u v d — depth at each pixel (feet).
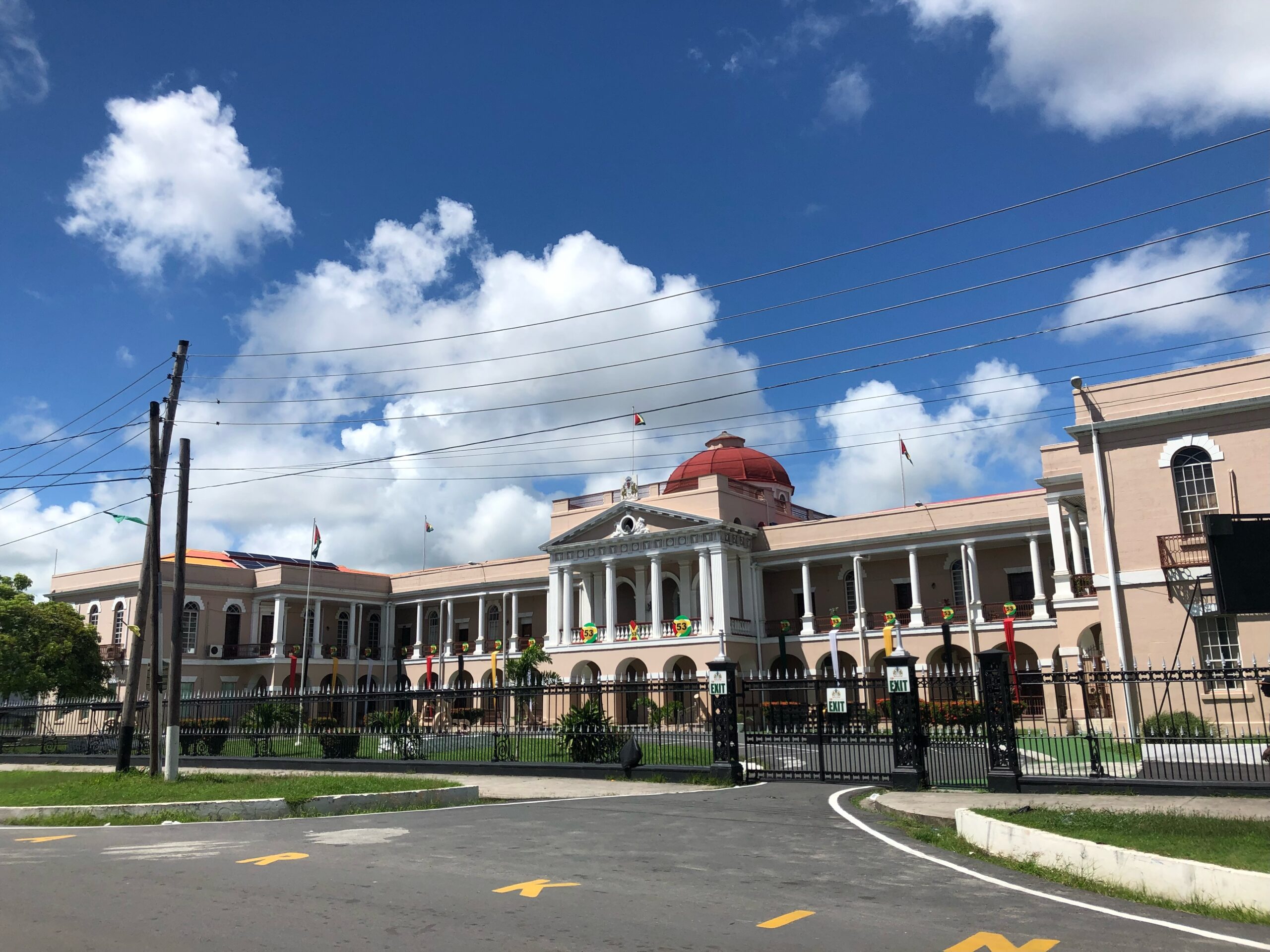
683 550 162.30
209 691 191.52
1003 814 41.45
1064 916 25.77
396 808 56.80
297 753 97.19
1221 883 26.78
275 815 52.29
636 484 172.14
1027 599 150.10
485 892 28.32
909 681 60.70
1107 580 98.37
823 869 32.50
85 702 127.03
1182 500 96.02
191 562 198.59
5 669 150.51
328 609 209.15
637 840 39.63
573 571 178.50
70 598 200.54
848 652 155.94
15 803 59.06
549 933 23.41
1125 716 94.43
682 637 158.71
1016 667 139.44
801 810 50.67
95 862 35.53
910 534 152.15
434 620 218.38
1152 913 26.40
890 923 24.68
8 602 157.48
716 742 69.15
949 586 157.07
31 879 32.22
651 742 80.94
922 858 35.01
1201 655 92.38
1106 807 46.32
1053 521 129.49
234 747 102.58
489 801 61.57
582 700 161.48
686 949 21.95
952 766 69.72
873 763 78.38
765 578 173.99
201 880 30.96
